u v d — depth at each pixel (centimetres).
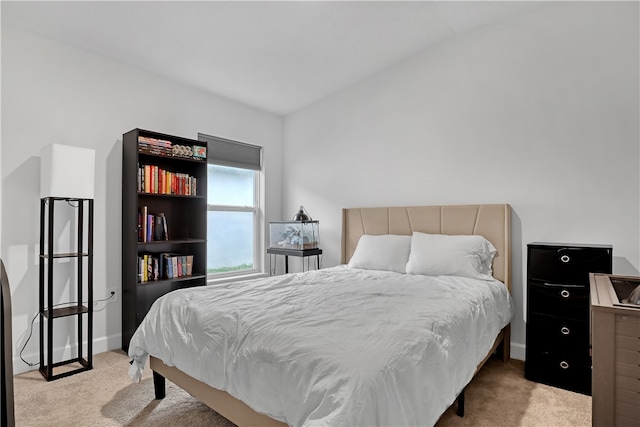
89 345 258
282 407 132
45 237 267
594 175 259
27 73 259
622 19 252
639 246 243
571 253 234
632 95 247
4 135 249
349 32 301
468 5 279
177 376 193
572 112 268
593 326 141
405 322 159
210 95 382
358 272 309
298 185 446
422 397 131
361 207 386
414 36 318
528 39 288
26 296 258
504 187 297
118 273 307
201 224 344
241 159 422
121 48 289
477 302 214
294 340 141
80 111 285
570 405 211
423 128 343
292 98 414
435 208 327
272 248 412
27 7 234
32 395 219
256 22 274
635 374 134
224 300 200
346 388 114
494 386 236
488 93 306
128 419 192
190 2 244
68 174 249
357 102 391
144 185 307
